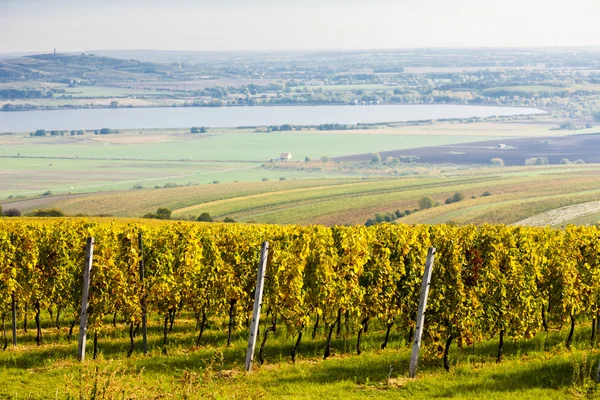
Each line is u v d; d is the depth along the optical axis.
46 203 184.25
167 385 18.39
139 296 25.25
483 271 23.47
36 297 28.03
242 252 27.06
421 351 23.91
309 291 25.55
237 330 28.25
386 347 25.84
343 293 25.58
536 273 25.27
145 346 24.89
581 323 30.31
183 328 29.86
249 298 26.86
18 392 18.25
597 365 20.30
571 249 27.27
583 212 134.88
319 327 28.78
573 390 17.75
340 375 20.45
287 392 18.31
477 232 27.23
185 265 27.38
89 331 23.77
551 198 153.00
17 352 24.64
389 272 25.72
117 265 25.61
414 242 26.11
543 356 23.34
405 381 19.59
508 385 18.86
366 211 162.50
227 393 16.30
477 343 25.80
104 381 14.13
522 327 24.06
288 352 24.83
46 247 29.20
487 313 23.47
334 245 29.00
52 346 26.42
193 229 30.80
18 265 27.92
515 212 140.00
